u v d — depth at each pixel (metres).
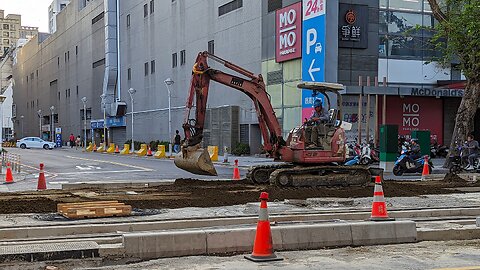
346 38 36.31
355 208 13.55
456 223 11.72
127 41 72.50
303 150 18.69
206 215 12.17
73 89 95.12
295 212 12.60
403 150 26.50
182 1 56.31
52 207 13.27
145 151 51.06
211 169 17.86
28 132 132.25
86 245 8.66
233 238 9.08
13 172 28.61
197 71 18.34
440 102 38.84
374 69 37.25
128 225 10.72
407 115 38.22
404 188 18.30
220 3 48.66
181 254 8.77
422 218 12.57
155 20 63.50
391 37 37.62
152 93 64.62
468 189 18.30
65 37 99.81
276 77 41.00
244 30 45.16
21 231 10.14
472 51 25.81
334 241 9.53
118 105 73.06
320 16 35.62
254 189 17.94
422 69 38.31
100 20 79.88
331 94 35.28
